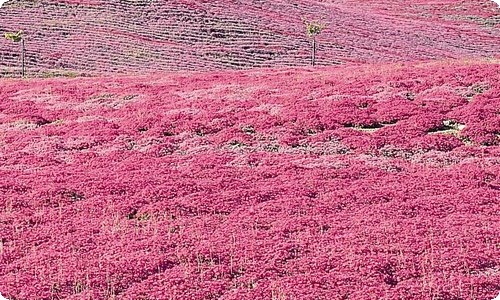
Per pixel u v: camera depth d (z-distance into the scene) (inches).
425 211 919.7
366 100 1413.6
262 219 902.4
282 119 1337.4
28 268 782.5
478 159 1123.9
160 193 993.5
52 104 1605.6
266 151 1196.5
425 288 719.7
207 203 955.3
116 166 1135.6
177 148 1231.5
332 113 1343.5
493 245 817.5
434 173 1067.9
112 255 807.7
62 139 1304.1
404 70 1699.1
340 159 1136.8
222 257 795.4
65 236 862.5
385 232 852.6
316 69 2075.5
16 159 1178.6
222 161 1141.7
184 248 821.2
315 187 1018.1
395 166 1102.4
